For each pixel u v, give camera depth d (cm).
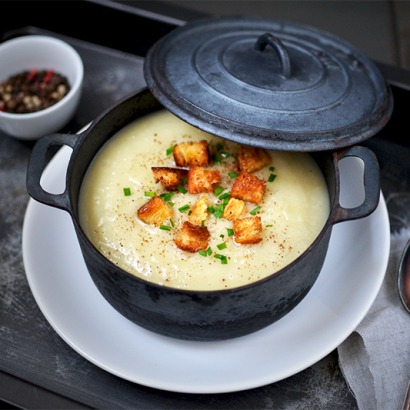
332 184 46
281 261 45
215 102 44
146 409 45
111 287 42
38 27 68
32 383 45
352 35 81
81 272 48
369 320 47
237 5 84
